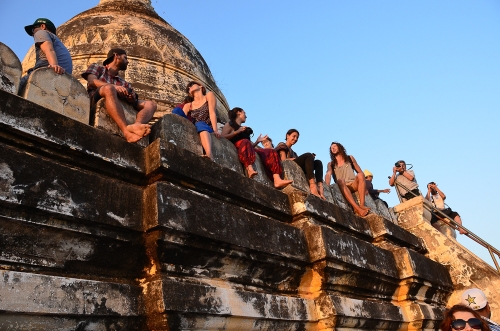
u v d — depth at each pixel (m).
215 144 6.46
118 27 12.85
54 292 3.76
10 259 3.69
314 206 6.93
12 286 3.54
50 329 3.68
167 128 5.62
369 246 7.40
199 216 4.85
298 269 6.05
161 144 5.02
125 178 4.88
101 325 4.03
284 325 5.55
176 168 5.03
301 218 6.74
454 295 9.45
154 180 4.99
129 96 5.86
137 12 14.55
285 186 7.17
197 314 4.47
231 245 5.05
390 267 7.75
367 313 6.68
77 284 3.95
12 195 3.70
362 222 8.29
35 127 4.23
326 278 6.21
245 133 7.43
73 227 4.06
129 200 4.57
